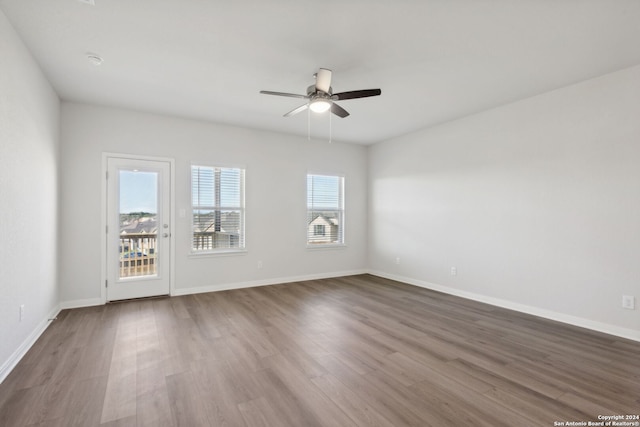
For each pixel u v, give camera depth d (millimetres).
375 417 1847
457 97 3830
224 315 3709
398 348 2811
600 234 3225
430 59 2916
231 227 5105
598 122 3240
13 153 2412
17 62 2488
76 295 4000
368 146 6492
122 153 4258
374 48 2734
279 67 3086
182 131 4664
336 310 3938
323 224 6047
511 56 2852
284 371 2385
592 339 3016
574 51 2754
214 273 4914
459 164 4660
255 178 5262
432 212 5090
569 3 2127
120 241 4277
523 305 3873
